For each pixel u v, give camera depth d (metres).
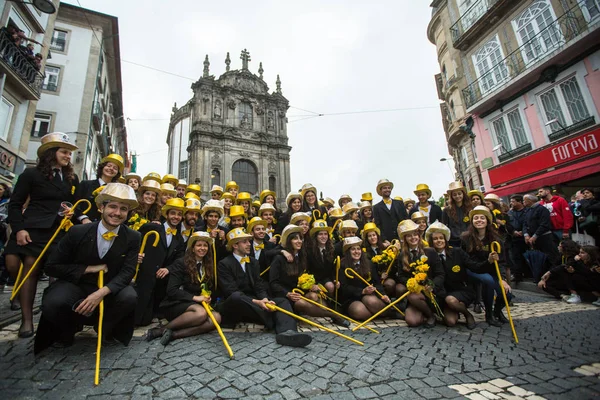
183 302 3.71
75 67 16.97
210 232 5.16
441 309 4.36
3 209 6.30
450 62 19.14
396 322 4.52
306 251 5.11
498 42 13.53
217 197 8.01
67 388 2.32
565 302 5.62
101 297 2.86
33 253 3.37
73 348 3.10
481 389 2.39
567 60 11.06
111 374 2.57
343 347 3.33
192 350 3.14
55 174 3.68
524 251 7.45
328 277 5.05
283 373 2.62
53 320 2.81
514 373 2.69
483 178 14.46
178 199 4.55
